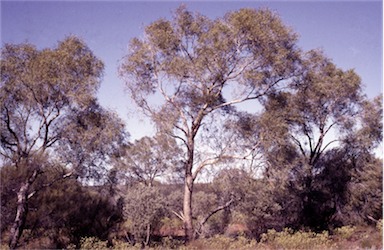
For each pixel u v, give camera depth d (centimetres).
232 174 1969
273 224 2212
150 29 1923
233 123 2005
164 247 1655
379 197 2291
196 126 1991
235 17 1798
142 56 1922
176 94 1978
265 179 2078
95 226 1930
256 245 1648
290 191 2348
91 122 1864
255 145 1966
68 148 1786
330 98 2348
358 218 2323
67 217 1817
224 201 2192
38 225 1748
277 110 2150
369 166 2369
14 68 1739
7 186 1574
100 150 1831
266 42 1820
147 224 1716
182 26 1920
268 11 1883
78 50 1842
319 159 2517
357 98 2386
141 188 1811
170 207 2008
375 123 2338
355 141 2408
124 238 1942
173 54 1930
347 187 2384
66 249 1638
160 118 1906
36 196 1739
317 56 2262
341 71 2364
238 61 1902
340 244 1647
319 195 2392
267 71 1933
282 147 2050
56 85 1753
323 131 2434
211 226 2245
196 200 2297
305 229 2170
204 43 1845
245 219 2180
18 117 1775
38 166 1633
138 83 1942
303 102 2367
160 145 2283
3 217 1588
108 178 1942
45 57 1736
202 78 1892
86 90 1797
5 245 1559
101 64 1880
